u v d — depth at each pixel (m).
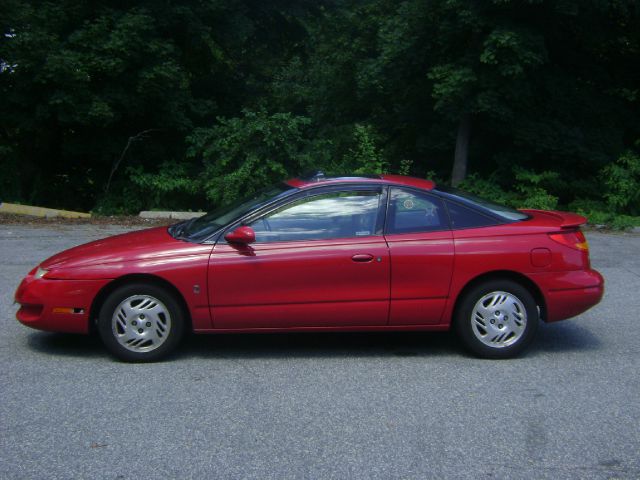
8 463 3.72
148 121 17.17
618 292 8.10
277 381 5.05
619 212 15.95
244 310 5.41
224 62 20.69
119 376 5.12
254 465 3.72
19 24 14.66
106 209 16.27
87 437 4.05
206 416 4.38
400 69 16.78
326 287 5.43
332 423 4.29
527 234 5.57
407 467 3.70
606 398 4.73
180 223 6.34
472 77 14.73
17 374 5.15
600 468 3.70
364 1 19.92
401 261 5.45
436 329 5.59
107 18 15.38
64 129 16.62
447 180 18.56
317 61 21.47
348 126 20.25
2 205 14.27
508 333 5.56
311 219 5.55
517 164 16.30
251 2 19.56
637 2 14.94
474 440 4.04
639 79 17.53
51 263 5.56
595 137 16.31
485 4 14.51
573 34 16.48
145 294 5.38
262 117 14.77
